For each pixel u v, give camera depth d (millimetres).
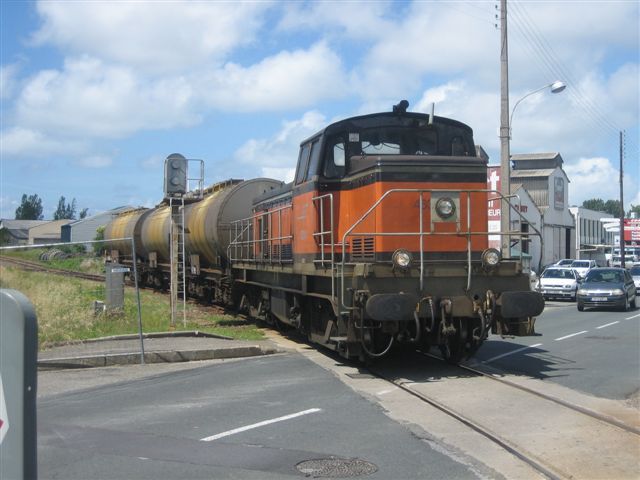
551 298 31766
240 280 18328
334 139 11773
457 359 11250
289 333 16109
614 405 8383
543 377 10375
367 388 9391
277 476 5652
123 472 5742
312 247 11906
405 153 11758
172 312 16547
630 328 18469
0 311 2955
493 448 6477
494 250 10352
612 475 5684
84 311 14898
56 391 9219
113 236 33812
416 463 6008
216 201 20016
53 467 5883
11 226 112188
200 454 6266
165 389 9320
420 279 10086
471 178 10766
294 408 8133
